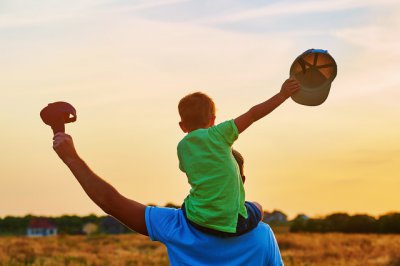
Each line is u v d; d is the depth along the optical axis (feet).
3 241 198.80
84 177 10.33
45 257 143.54
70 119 10.46
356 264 127.13
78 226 386.52
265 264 10.69
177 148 10.64
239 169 10.78
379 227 257.96
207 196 10.25
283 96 10.10
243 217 10.45
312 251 154.71
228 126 10.21
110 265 128.47
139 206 10.62
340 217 275.39
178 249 10.52
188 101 10.78
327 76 10.11
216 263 10.42
